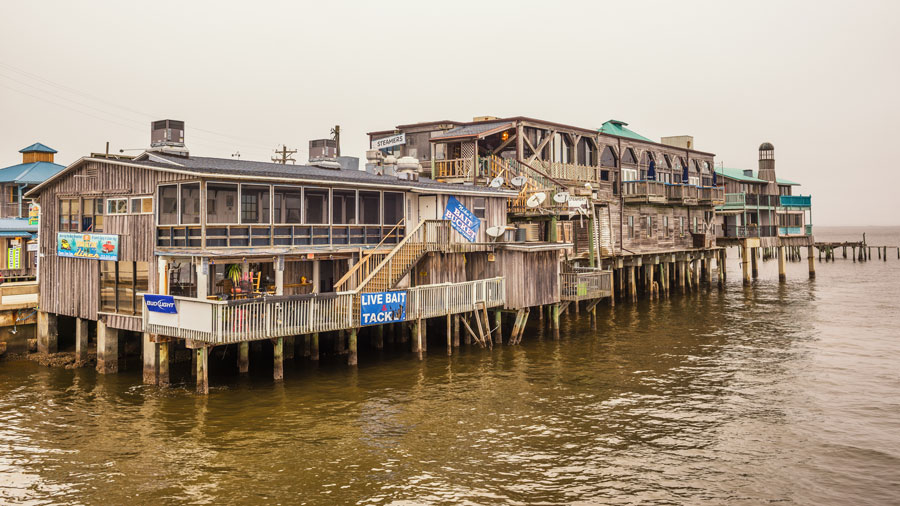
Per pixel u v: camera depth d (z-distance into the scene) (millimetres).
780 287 62750
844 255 104375
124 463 17062
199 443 18375
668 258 55656
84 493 15430
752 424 20641
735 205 67188
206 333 21297
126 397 22469
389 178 32750
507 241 36750
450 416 21016
